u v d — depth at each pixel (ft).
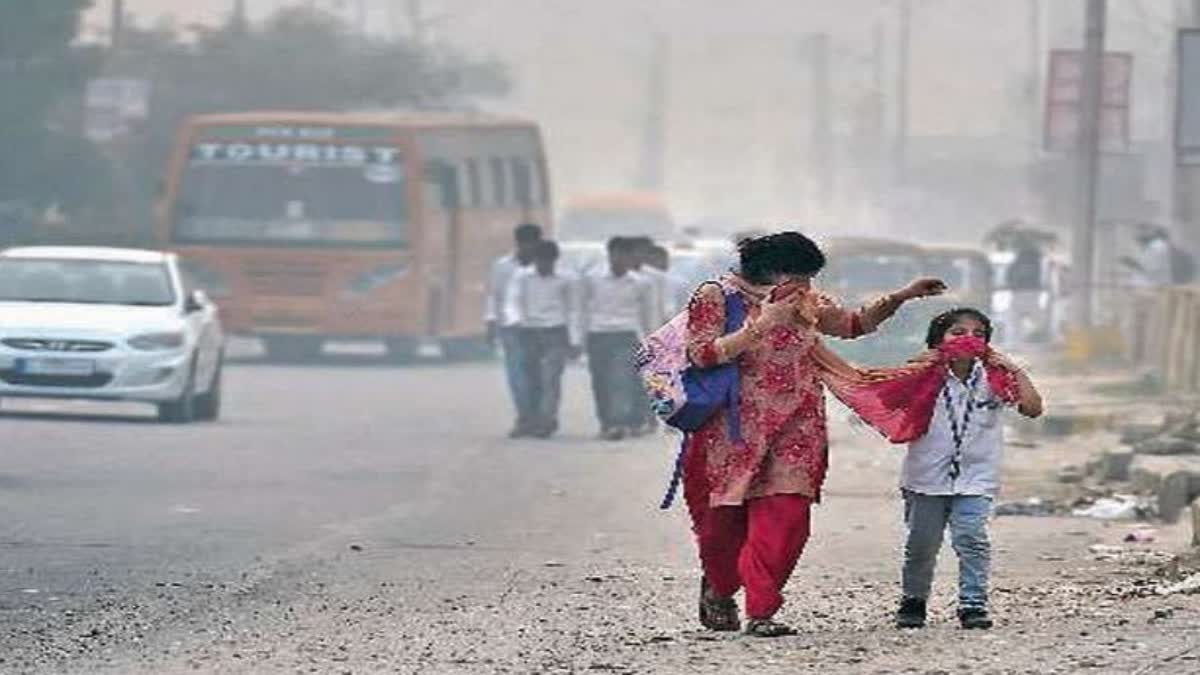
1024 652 62.03
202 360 163.02
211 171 245.65
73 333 156.66
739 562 67.41
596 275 155.84
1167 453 132.46
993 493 68.23
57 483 115.24
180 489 114.11
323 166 245.45
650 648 65.21
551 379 155.84
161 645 67.62
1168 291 198.59
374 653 65.77
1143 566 87.30
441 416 174.29
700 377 66.54
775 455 66.54
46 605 75.72
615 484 122.31
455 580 83.10
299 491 115.03
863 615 73.67
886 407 67.56
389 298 244.22
